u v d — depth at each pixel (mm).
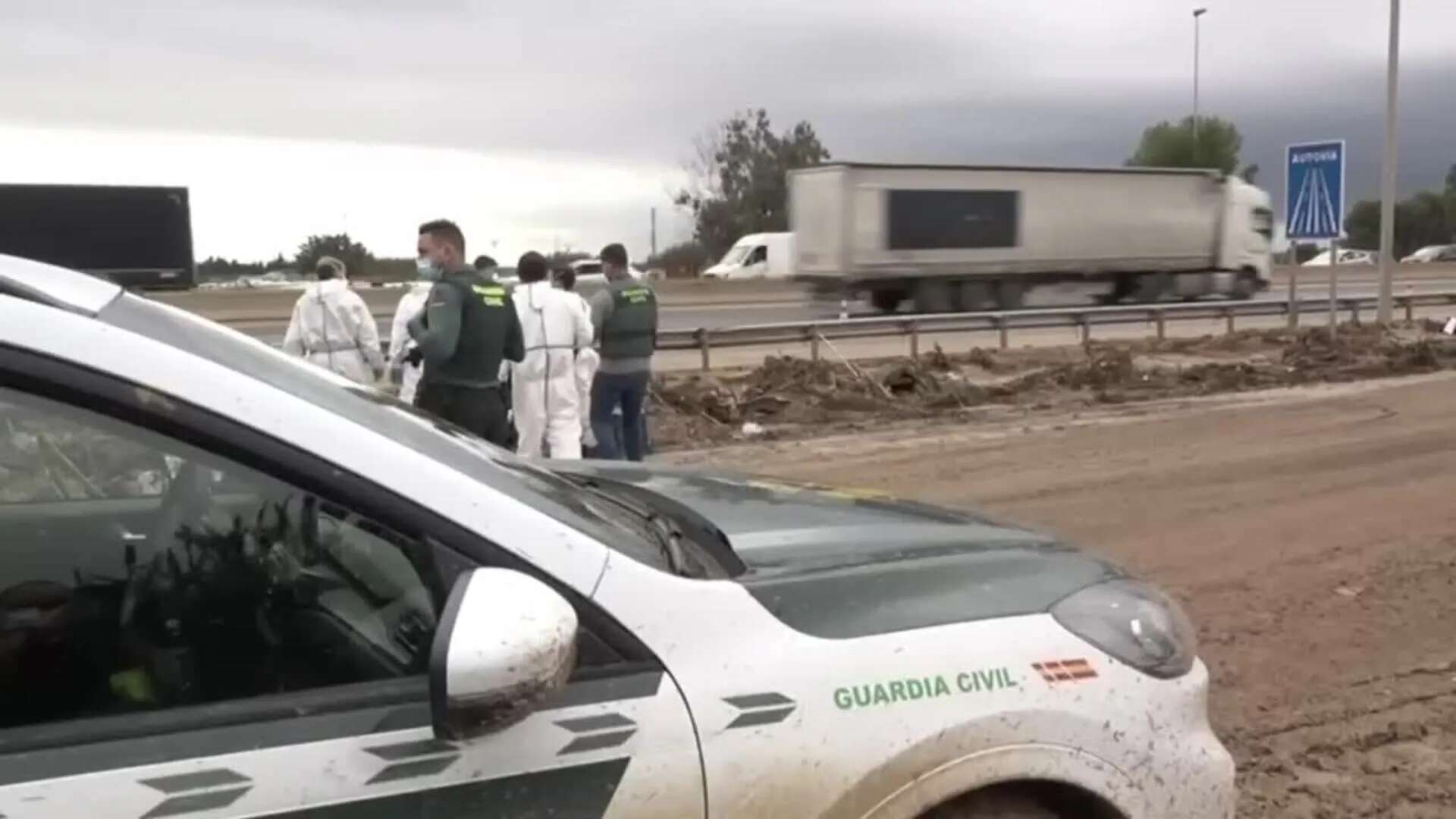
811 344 19344
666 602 2320
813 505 3316
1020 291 35500
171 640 2113
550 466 3432
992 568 2830
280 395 2178
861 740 2381
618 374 10734
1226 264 38531
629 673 2246
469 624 1987
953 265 34219
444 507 2201
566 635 2055
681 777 2223
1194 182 37750
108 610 2129
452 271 8195
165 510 2201
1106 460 11680
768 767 2293
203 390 2109
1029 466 11398
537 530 2258
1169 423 14070
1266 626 6609
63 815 1869
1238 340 23000
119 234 22766
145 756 1960
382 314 30938
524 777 2111
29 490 2230
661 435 13281
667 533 2656
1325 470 11016
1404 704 5578
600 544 2320
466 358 8227
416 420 2754
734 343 18203
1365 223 107438
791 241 35062
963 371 18672
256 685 2098
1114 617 2838
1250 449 12188
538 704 2076
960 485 10477
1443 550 8133
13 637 2074
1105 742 2674
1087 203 35969
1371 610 6883
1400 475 10727
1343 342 21047
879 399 15688
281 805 1968
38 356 2008
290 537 2150
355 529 2166
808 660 2395
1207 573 7617
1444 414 14445
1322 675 5918
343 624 2139
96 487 2195
